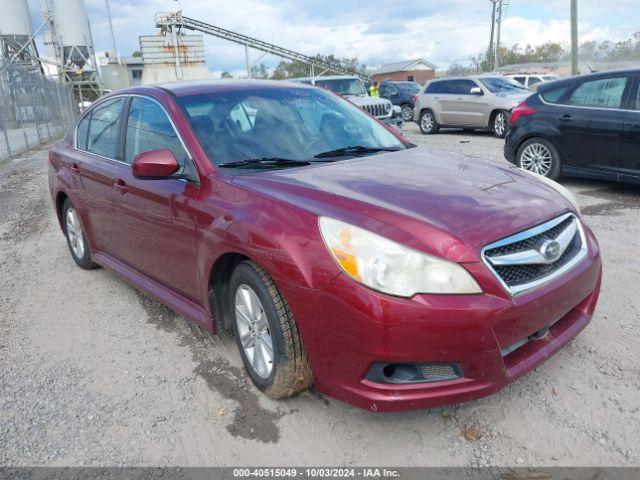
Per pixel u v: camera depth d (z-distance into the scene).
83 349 3.72
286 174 3.16
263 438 2.72
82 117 5.06
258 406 2.97
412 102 24.59
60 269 5.44
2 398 3.19
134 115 4.07
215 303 3.25
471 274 2.38
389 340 2.32
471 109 16.12
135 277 4.20
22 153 16.36
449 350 2.34
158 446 2.71
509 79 16.50
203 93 3.82
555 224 2.76
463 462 2.49
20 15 32.81
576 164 7.54
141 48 39.62
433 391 2.40
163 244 3.60
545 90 7.93
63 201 5.33
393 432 2.71
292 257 2.54
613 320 3.68
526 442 2.59
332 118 4.06
